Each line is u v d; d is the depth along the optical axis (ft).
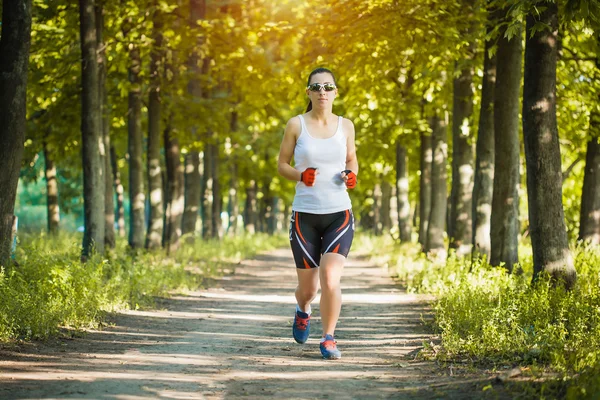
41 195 183.52
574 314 28.04
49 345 25.48
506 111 45.32
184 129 74.18
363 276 65.36
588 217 58.80
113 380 19.66
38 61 60.80
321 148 22.15
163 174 112.98
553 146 35.17
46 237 82.53
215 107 73.15
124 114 71.05
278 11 72.54
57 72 60.13
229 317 36.81
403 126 74.33
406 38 51.93
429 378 20.44
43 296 30.99
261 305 43.06
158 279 48.37
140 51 64.39
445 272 49.01
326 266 22.33
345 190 22.59
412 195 134.21
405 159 93.40
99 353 24.47
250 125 111.04
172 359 23.62
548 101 34.96
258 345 27.27
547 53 34.65
